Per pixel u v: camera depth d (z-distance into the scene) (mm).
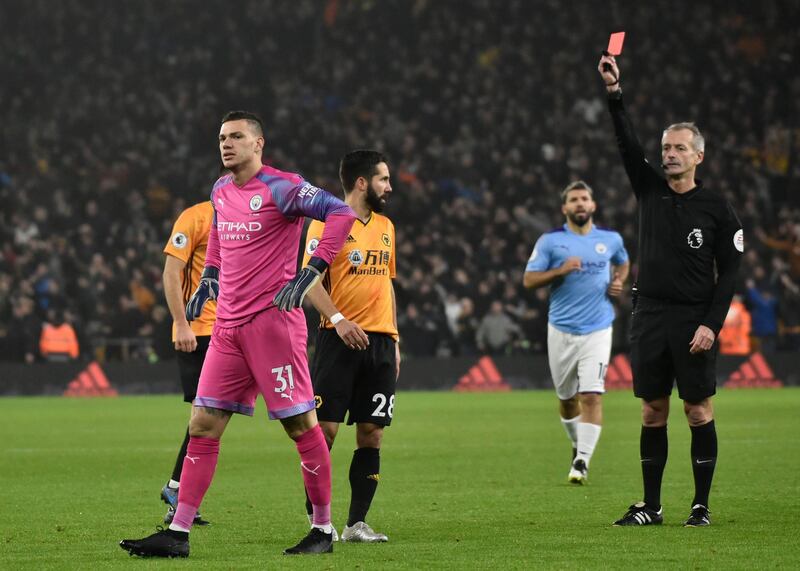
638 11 130375
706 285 26281
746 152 118625
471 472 37750
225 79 126375
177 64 126812
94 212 99938
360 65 128875
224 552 22250
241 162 21922
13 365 84562
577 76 126062
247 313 21859
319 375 24969
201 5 131125
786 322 95125
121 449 46594
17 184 106625
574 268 36688
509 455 43375
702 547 22438
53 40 126812
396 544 23219
